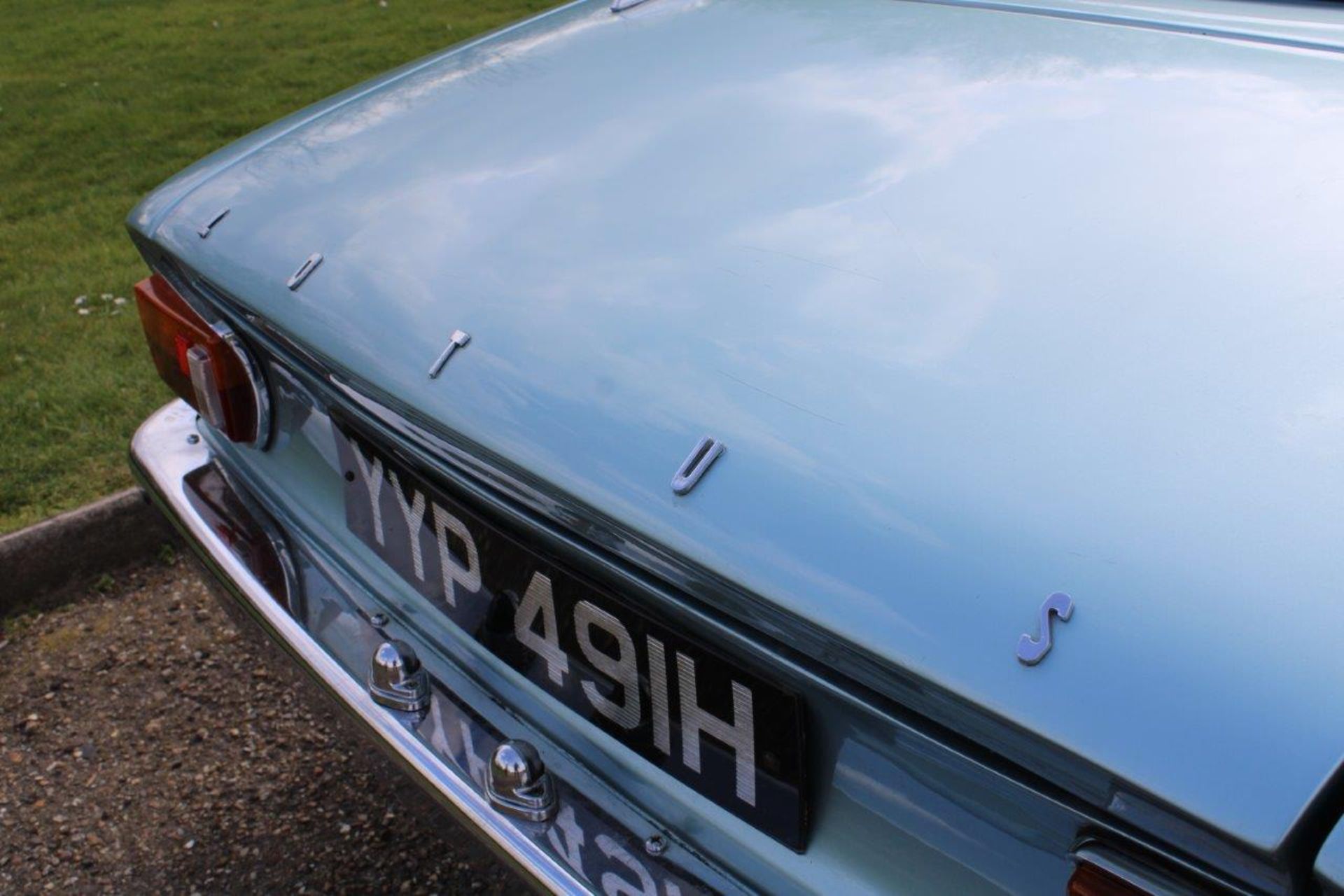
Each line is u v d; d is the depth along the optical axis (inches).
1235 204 48.0
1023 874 41.1
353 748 63.4
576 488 47.3
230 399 71.9
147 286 77.6
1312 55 58.7
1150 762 34.8
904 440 42.8
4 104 255.6
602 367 49.9
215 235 68.1
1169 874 36.5
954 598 39.1
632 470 46.4
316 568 69.1
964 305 46.6
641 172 59.3
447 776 56.8
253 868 85.5
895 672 39.4
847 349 46.5
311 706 67.1
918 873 44.1
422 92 74.0
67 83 269.6
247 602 69.1
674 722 50.5
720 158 58.6
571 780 54.9
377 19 311.1
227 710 100.3
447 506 58.1
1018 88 58.8
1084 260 47.0
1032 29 65.1
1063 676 36.7
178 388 75.9
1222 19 63.8
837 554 41.4
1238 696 34.7
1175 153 51.5
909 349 45.7
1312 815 32.9
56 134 236.2
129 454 82.7
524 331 52.9
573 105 67.0
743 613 44.0
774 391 46.1
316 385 64.4
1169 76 57.8
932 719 40.1
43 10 339.6
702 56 69.2
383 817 89.7
